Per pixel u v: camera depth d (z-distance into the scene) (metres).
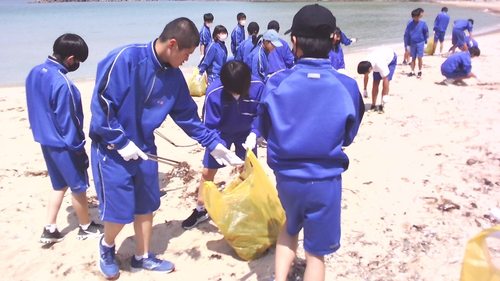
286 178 2.87
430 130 7.02
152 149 3.53
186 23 3.10
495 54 14.66
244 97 3.94
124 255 3.99
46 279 3.68
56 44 3.81
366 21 29.73
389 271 3.66
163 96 3.29
